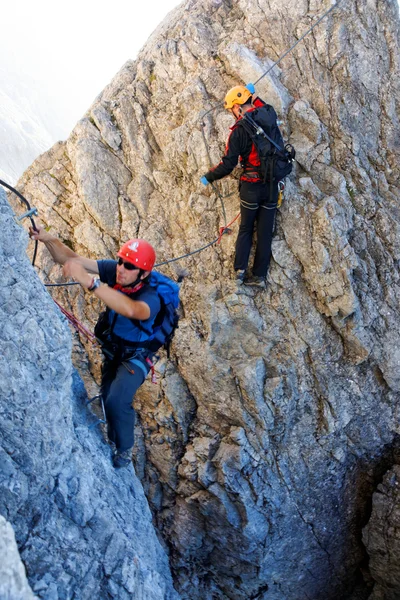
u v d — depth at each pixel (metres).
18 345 3.54
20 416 3.51
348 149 6.80
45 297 3.86
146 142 7.33
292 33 6.99
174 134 6.89
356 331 6.66
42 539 3.53
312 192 6.55
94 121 7.47
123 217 7.24
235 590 7.32
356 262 6.46
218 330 6.64
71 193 7.56
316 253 6.46
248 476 6.67
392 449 7.19
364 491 7.41
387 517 7.04
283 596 7.43
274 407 6.65
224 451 6.71
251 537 6.79
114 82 8.07
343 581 7.77
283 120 6.66
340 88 6.86
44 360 3.68
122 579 3.78
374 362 6.85
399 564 7.11
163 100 7.30
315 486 7.06
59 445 3.83
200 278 6.79
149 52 7.80
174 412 6.92
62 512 3.77
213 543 7.10
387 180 7.01
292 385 6.68
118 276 4.12
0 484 3.39
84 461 4.21
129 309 3.89
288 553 7.15
